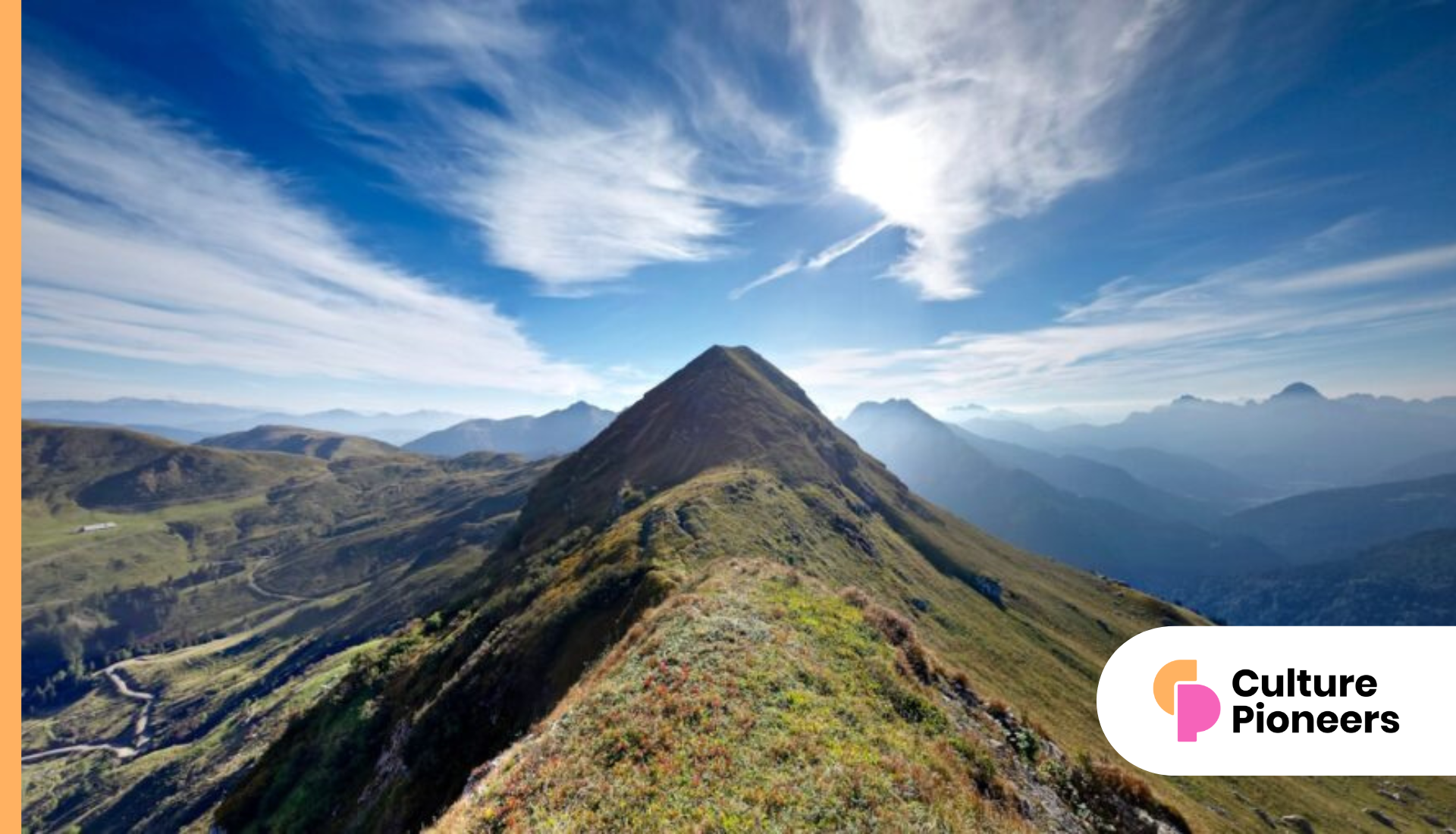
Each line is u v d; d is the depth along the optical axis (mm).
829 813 14305
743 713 18328
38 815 189125
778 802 14641
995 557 160000
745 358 190125
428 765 39500
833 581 62406
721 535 58750
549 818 14992
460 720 41469
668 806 14750
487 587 82188
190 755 168625
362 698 60625
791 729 17750
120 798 162250
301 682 178125
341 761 51906
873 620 27938
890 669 23438
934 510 182500
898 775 16250
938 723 20750
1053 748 23125
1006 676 75938
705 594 30156
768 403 150875
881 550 97750
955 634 81812
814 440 145000
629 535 58469
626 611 39500
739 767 15977
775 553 61000
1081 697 79062
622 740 17578
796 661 22094
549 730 20625
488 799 17312
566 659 40125
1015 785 19797
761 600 28531
